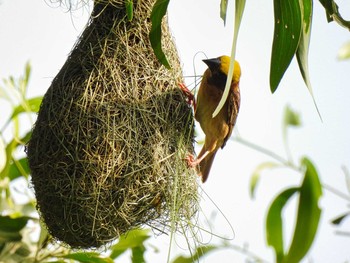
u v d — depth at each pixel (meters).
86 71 11.01
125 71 11.07
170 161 10.98
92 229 10.73
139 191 10.80
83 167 10.66
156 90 11.10
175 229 11.14
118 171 10.70
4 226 11.69
